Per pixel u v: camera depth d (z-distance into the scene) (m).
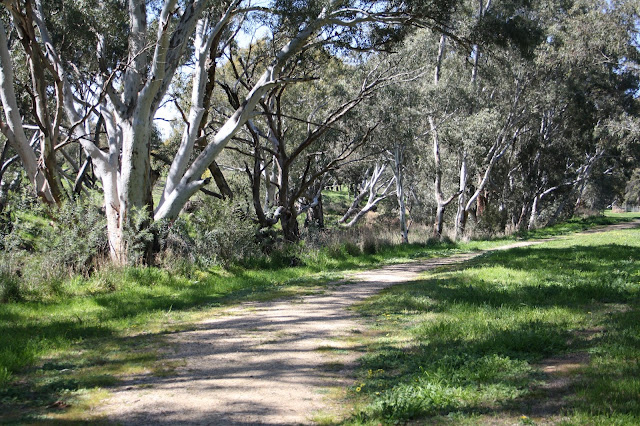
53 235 14.57
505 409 4.74
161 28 15.91
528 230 48.34
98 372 6.60
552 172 52.06
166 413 5.14
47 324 9.62
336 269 21.03
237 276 17.02
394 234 34.06
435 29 20.34
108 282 13.90
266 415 5.07
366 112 28.44
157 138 32.03
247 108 18.11
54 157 17.72
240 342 8.14
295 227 24.45
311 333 8.65
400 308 10.30
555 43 36.78
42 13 18.89
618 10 37.16
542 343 6.65
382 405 4.94
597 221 58.69
